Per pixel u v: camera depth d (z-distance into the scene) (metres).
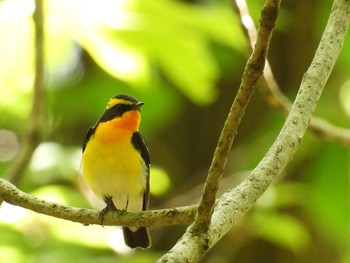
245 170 12.49
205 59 11.21
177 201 14.17
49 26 10.64
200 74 11.31
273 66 15.38
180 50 10.99
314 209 12.00
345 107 11.86
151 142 16.22
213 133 16.23
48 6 10.62
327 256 13.79
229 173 14.56
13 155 15.25
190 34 10.98
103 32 10.70
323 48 6.51
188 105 16.33
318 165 11.48
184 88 11.67
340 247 12.88
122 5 10.77
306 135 11.42
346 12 6.64
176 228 15.07
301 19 15.01
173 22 10.91
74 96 16.45
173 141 16.23
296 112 6.26
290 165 12.06
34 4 10.30
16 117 14.52
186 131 16.30
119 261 11.66
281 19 14.85
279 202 12.24
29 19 11.05
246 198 5.92
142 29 10.74
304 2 14.96
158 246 15.01
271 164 6.05
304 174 12.19
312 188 11.55
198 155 16.20
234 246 13.23
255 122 15.28
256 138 13.05
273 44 15.32
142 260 11.78
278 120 12.16
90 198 11.98
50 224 11.35
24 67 11.38
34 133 10.06
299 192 12.11
